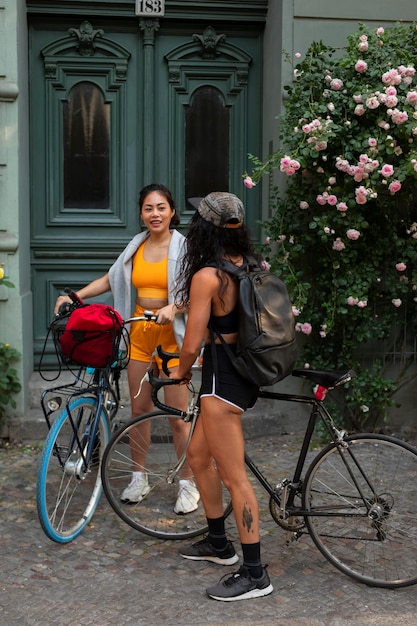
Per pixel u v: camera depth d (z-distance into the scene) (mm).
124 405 5004
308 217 4809
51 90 5258
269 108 5180
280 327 2818
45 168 5301
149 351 3773
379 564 3113
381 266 4875
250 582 2947
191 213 5473
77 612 2844
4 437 4785
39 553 3328
